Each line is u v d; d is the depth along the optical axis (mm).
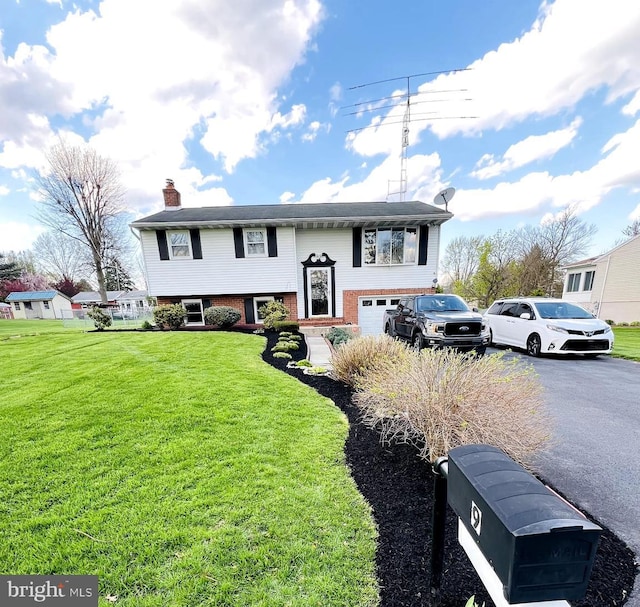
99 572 1551
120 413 3451
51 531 1808
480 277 28438
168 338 8711
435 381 2643
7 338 8875
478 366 2906
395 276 12367
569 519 786
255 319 12312
